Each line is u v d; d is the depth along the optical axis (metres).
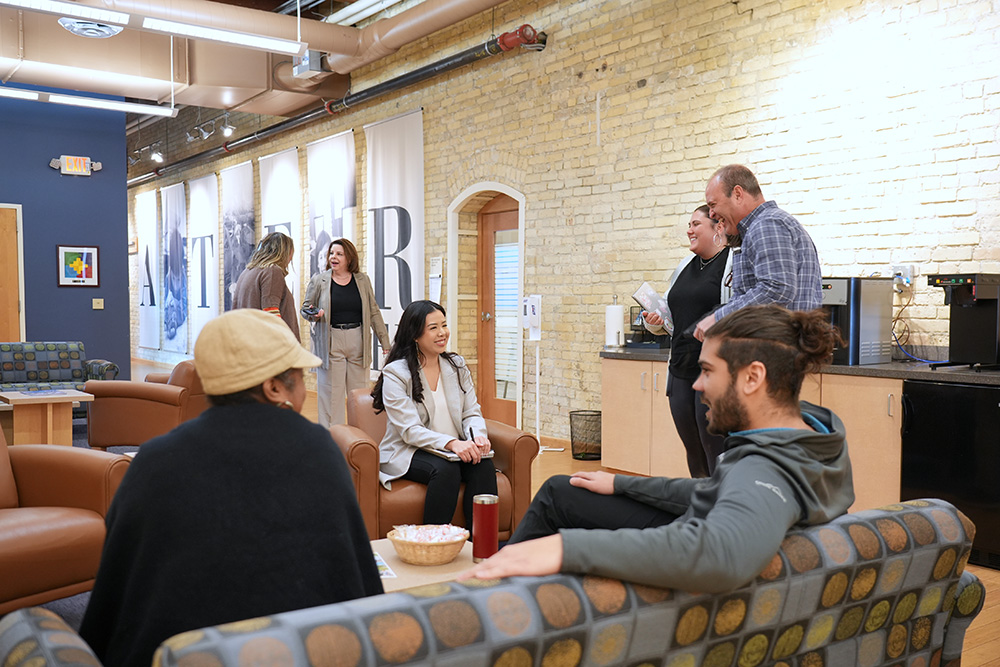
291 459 1.43
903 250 4.91
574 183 7.09
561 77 7.17
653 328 5.79
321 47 8.42
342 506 1.46
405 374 3.63
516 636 1.04
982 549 3.94
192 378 6.18
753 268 3.23
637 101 6.50
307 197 11.33
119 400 6.15
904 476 4.22
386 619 0.99
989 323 4.17
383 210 9.49
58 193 9.64
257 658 0.90
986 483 3.90
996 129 4.47
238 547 1.35
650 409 5.77
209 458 1.39
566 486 1.96
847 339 4.51
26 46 8.38
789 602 1.27
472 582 1.10
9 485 3.17
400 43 8.20
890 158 4.95
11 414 5.93
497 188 7.91
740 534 1.19
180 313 14.86
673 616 1.16
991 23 4.48
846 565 1.33
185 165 14.35
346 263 6.05
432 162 8.78
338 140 10.35
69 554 2.87
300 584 1.38
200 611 1.32
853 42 5.12
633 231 6.57
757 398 1.47
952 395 4.01
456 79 8.37
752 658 1.29
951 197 4.67
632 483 1.87
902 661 1.53
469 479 3.46
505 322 8.42
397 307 9.36
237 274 12.88
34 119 9.50
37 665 1.10
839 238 5.23
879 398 4.33
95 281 9.85
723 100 5.88
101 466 3.06
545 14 7.30
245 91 9.68
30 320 9.50
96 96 9.86
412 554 2.46
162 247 15.64
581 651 1.10
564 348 7.27
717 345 1.50
